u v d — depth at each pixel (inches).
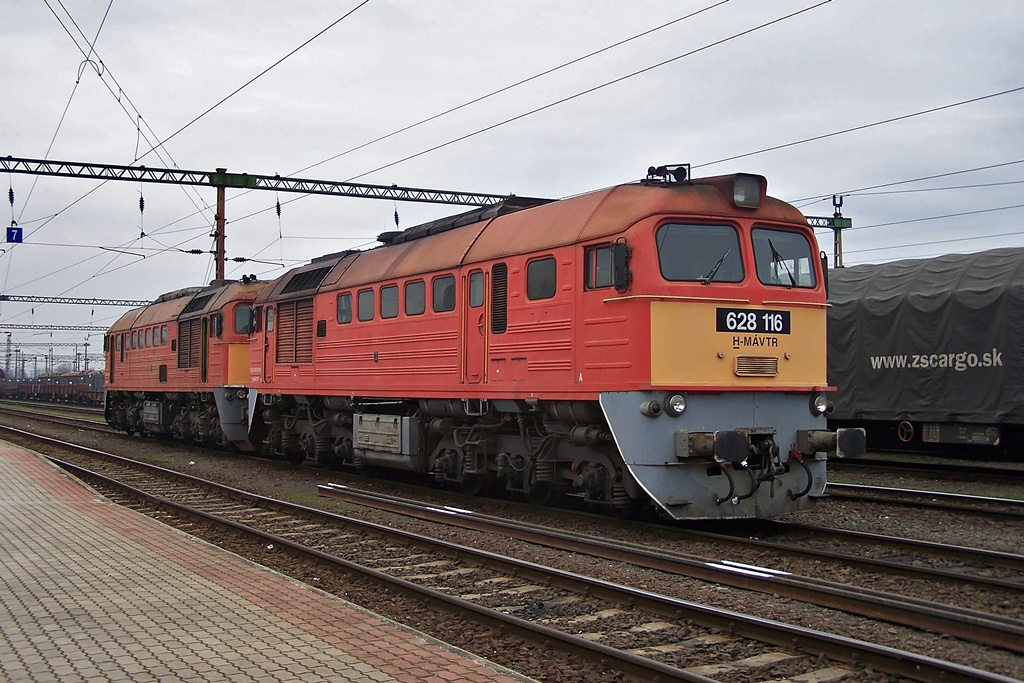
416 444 618.2
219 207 1219.2
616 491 464.4
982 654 257.4
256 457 911.7
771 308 454.9
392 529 444.5
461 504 571.2
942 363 730.8
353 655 251.0
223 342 911.7
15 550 402.9
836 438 442.6
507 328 513.3
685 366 431.2
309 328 737.0
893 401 764.6
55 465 770.8
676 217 437.7
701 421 434.6
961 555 385.1
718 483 439.8
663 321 428.5
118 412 1284.4
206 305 972.6
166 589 328.2
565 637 263.0
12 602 310.0
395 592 340.8
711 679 230.8
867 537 423.8
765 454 441.7
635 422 428.8
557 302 477.1
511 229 527.8
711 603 319.3
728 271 448.1
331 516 495.8
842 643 249.4
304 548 409.4
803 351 464.4
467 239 562.3
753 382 445.4
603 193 470.9
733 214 450.6
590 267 458.9
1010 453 775.7
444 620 304.7
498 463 549.6
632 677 242.8
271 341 799.7
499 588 348.5
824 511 524.7
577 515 496.7
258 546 442.0
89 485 671.1
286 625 281.0
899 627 284.7
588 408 466.0
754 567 350.6
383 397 637.9
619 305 439.2
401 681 230.2
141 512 549.0
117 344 1295.5
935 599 322.0
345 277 690.8
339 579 369.4
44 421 1562.5
